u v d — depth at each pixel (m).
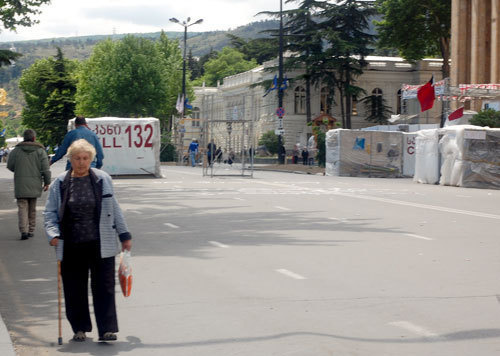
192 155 59.59
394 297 7.84
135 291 8.33
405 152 42.81
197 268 9.87
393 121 63.38
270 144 79.19
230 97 105.06
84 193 6.02
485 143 30.88
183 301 7.77
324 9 74.50
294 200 22.03
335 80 74.69
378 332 6.37
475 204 20.94
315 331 6.43
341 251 11.35
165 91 86.38
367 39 76.44
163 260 10.59
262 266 9.98
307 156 62.53
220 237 13.20
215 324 6.74
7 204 21.14
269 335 6.32
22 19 25.34
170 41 100.88
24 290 8.58
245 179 36.59
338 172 42.34
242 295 8.04
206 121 41.34
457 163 31.41
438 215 17.38
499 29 58.06
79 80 97.56
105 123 36.69
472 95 46.44
